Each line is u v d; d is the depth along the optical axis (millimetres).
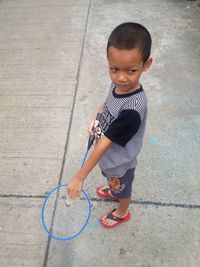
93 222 2451
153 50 4309
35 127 3289
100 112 2104
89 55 4277
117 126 1665
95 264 2223
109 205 2557
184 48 4328
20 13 5316
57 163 2914
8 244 2348
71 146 3066
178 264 2203
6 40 4660
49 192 2672
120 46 1518
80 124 3295
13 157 2986
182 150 2980
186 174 2771
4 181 2779
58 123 3320
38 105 3551
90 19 5051
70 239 2354
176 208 2520
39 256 2275
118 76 1604
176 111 3396
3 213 2541
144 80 3838
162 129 3197
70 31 4789
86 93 3682
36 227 2438
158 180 2730
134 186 2691
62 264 2227
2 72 4066
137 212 2506
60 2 5609
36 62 4207
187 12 5148
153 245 2309
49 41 4598
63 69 4062
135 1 5531
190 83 3762
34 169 2871
